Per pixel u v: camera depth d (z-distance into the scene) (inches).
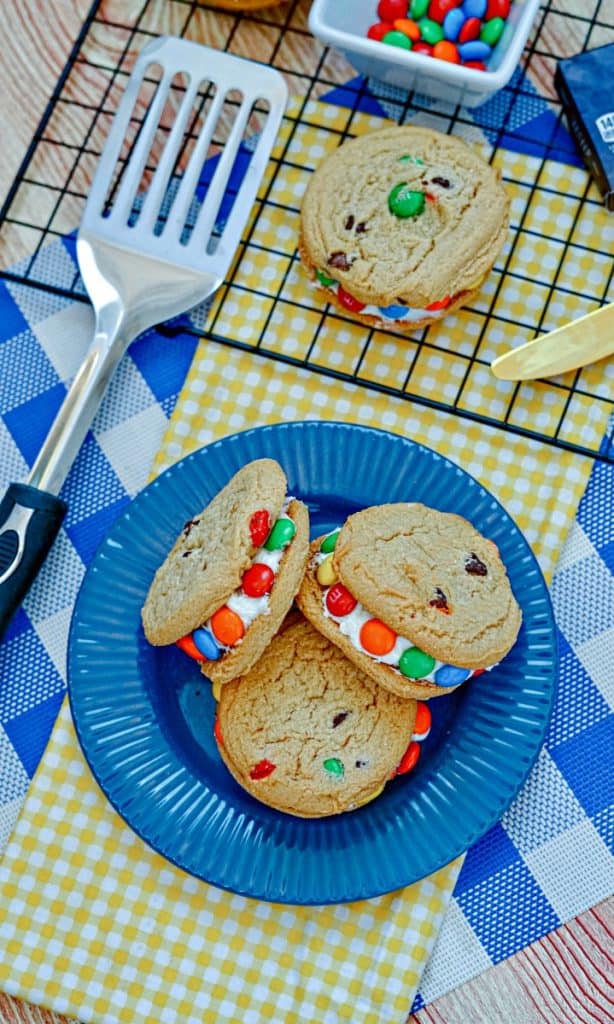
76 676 25.3
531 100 27.5
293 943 25.6
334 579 24.3
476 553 24.6
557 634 25.9
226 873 24.6
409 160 26.1
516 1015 25.3
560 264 27.0
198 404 26.9
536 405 26.6
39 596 26.7
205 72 26.8
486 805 24.5
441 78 25.9
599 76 26.2
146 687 25.5
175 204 26.6
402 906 25.5
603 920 25.4
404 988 25.3
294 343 27.0
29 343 27.4
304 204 26.3
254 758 24.6
